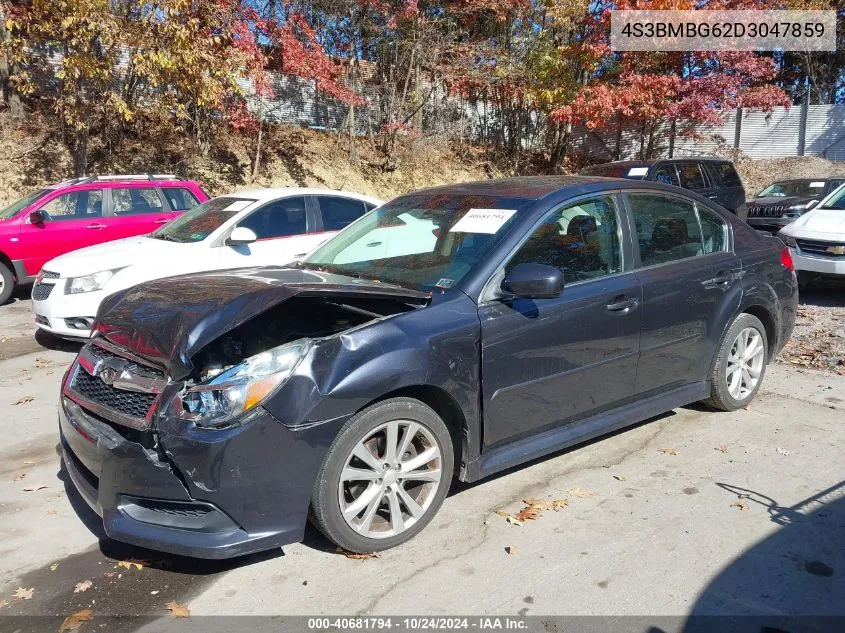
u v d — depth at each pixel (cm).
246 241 749
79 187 1038
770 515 373
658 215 469
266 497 305
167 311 340
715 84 2078
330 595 308
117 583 320
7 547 352
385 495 340
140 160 1638
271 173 1822
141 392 323
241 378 307
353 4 1820
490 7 1933
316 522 326
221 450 295
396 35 1941
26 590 314
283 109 2038
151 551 346
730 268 496
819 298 945
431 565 330
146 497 309
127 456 310
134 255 723
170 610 299
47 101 1631
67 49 1326
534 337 382
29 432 508
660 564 329
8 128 1537
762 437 477
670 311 451
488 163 2364
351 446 322
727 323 493
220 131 1841
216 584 318
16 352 736
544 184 445
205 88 1338
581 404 415
